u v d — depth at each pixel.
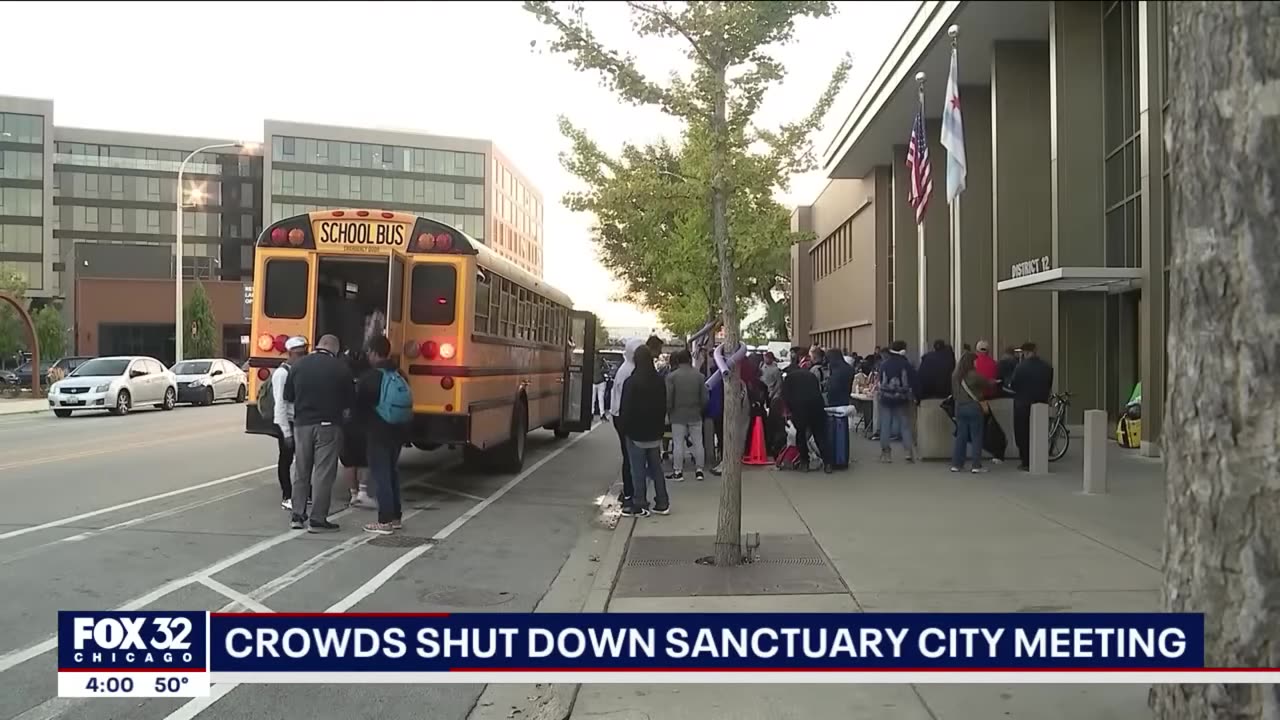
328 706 4.79
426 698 4.89
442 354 10.41
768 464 13.63
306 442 9.02
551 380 16.25
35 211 88.88
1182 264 3.01
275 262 10.48
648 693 4.82
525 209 117.12
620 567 7.38
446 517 10.06
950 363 14.59
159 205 94.88
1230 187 2.83
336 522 9.52
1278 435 2.76
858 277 34.66
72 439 17.67
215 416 24.38
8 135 88.38
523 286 13.48
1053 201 18.19
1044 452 12.41
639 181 8.11
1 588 6.71
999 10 18.94
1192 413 2.97
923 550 7.75
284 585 6.98
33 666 5.22
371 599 6.66
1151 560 7.31
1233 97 2.82
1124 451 15.12
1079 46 18.00
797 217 47.06
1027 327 20.61
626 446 9.98
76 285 60.88
